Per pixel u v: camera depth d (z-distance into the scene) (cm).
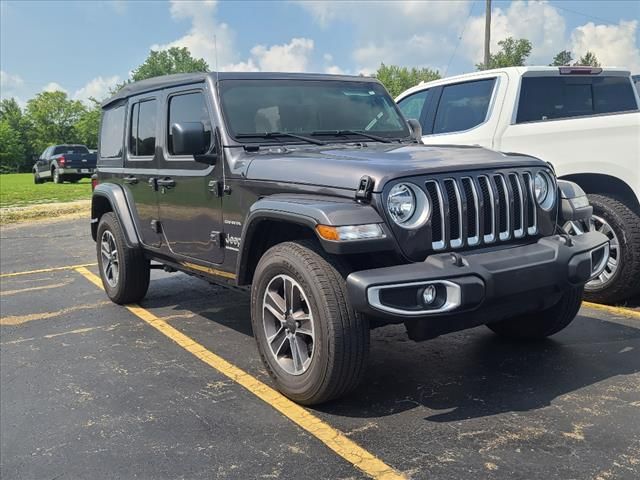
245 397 384
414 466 295
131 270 592
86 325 561
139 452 324
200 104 457
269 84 467
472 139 631
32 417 373
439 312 314
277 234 400
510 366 414
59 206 1727
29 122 9556
